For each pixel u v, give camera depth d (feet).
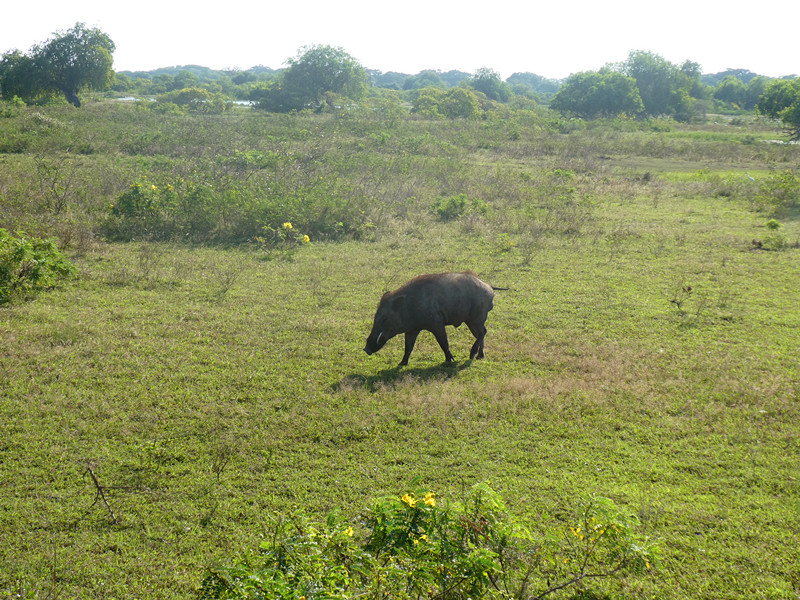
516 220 59.93
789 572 15.17
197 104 205.26
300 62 224.94
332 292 38.52
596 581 14.80
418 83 571.28
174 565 15.31
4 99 191.83
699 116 266.36
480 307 28.89
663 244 51.70
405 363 28.60
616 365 28.22
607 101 222.07
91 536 16.30
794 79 163.84
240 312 34.42
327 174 74.69
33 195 56.54
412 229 55.93
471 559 11.37
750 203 69.77
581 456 20.65
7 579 14.58
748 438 21.72
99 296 35.91
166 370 26.63
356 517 16.61
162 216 53.06
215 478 19.06
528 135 146.82
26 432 21.09
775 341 31.37
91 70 193.67
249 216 51.80
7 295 34.14
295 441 21.39
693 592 14.55
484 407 24.13
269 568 10.58
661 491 18.63
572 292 39.40
